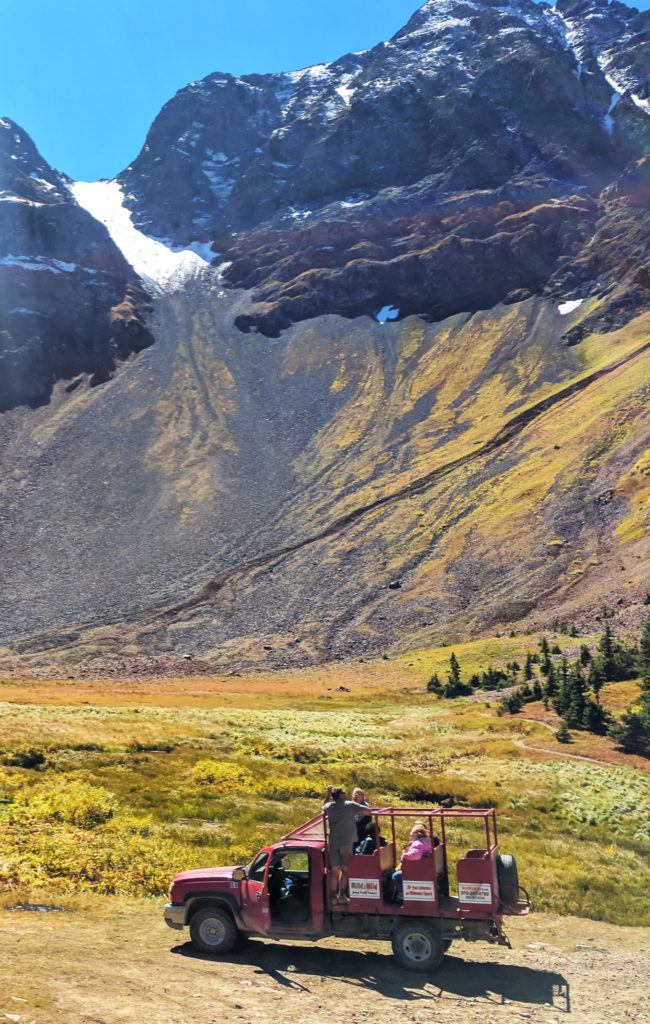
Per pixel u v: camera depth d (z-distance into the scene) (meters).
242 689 93.19
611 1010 11.91
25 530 168.38
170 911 13.58
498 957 14.70
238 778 33.03
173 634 128.12
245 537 162.38
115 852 19.50
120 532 167.25
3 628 133.88
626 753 42.34
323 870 13.52
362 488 176.00
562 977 13.56
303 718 61.75
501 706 59.19
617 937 17.16
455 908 13.07
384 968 13.19
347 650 117.88
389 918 13.24
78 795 25.45
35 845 19.45
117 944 13.26
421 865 13.24
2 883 16.53
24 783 28.62
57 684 97.56
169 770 34.12
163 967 12.23
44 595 144.75
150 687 94.94
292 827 25.70
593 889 20.92
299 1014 10.66
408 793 33.84
